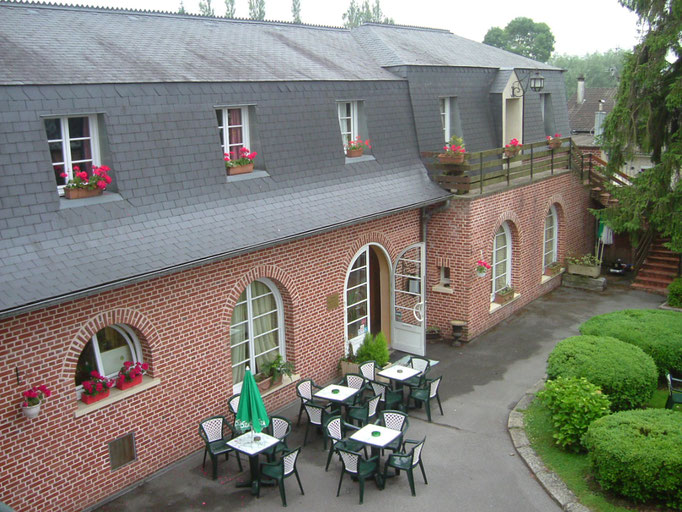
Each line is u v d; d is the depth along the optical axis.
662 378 14.53
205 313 11.95
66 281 9.44
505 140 22.22
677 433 10.33
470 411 13.88
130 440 11.09
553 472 11.32
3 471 9.40
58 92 10.38
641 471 9.80
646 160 30.84
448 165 17.34
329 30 20.05
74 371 10.06
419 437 12.84
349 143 16.25
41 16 13.17
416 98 17.88
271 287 13.70
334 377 15.23
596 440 10.42
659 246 23.47
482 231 17.78
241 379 13.45
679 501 9.85
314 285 14.25
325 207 14.14
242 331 13.28
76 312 9.95
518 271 20.28
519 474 11.48
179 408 11.79
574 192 23.34
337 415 12.62
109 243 10.45
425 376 14.10
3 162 9.62
